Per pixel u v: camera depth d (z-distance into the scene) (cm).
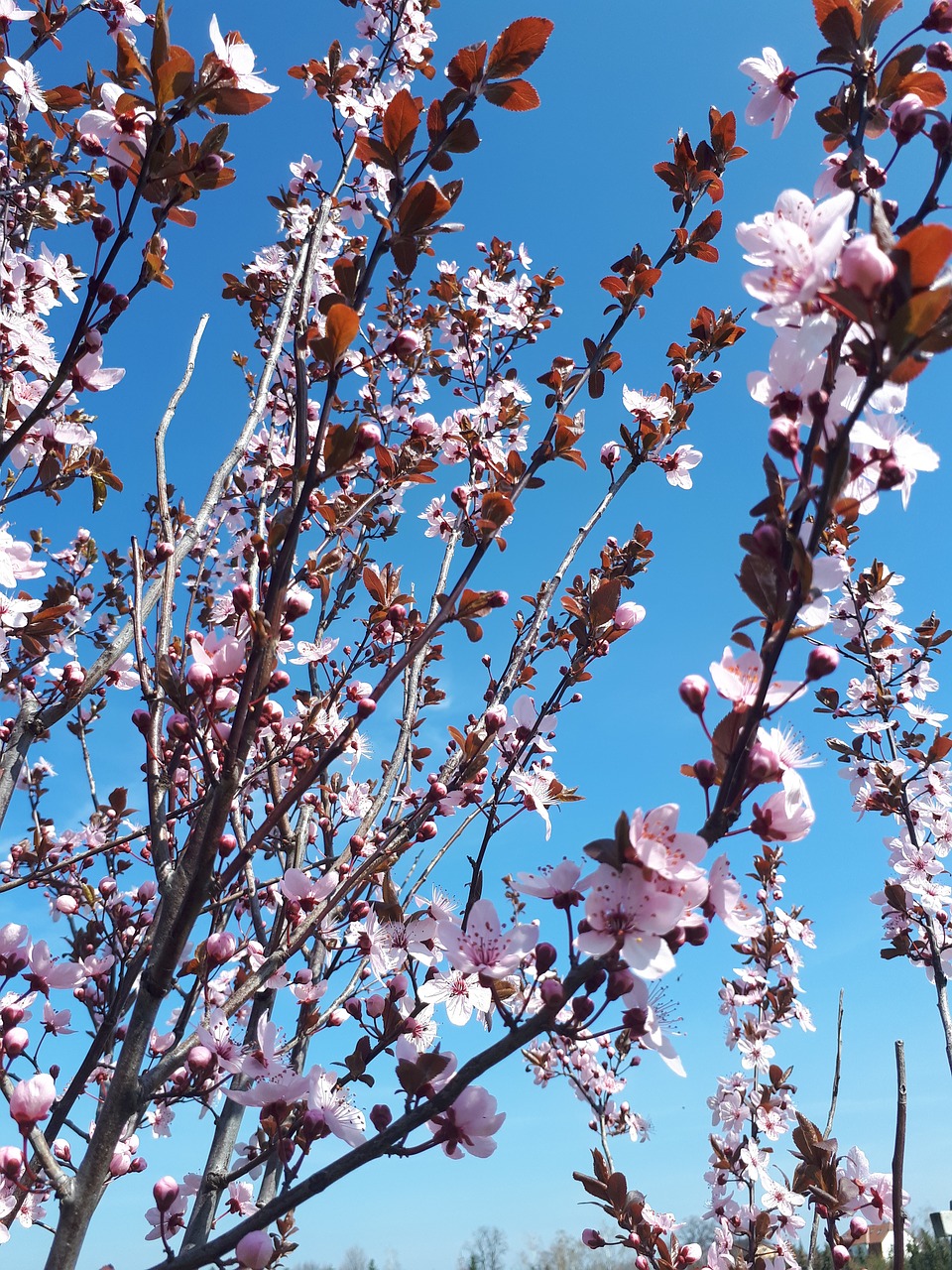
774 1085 59
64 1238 24
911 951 61
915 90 26
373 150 29
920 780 67
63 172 53
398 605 39
